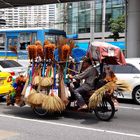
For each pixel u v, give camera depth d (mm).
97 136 7945
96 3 74062
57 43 10242
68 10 81000
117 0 69375
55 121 9703
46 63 10156
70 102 10180
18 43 22297
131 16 21750
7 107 12031
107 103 9727
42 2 25500
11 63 15836
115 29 60250
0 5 27797
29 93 10195
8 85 12664
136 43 21672
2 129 8594
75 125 9172
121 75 13273
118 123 9469
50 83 9828
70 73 10203
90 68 9805
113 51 9789
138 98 13016
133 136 8000
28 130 8500
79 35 78562
